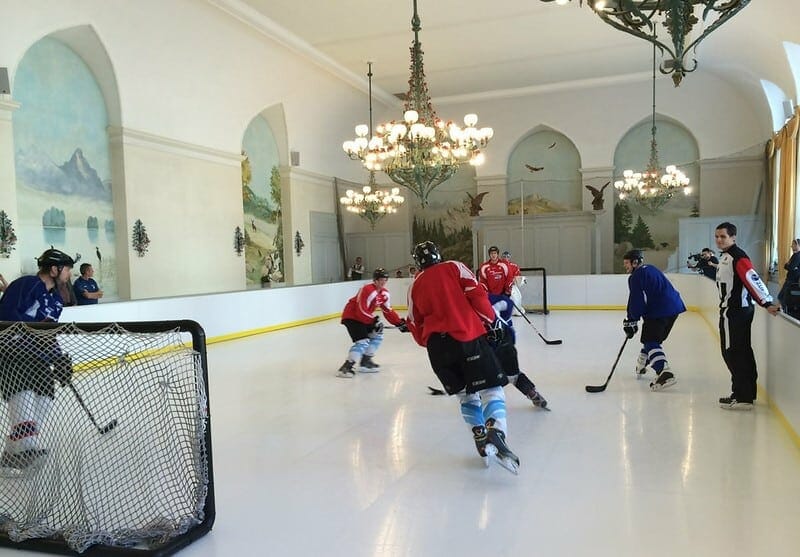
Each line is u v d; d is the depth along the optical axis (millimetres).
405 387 5980
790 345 4023
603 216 17484
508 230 17062
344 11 11320
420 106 8820
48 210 9297
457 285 3590
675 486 3186
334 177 17828
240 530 2814
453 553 2525
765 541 2555
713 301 9492
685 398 5117
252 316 10750
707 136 16297
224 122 12797
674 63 4305
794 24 9617
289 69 13703
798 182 11586
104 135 10336
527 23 12156
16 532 2773
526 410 4867
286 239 15742
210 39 11227
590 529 2711
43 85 9242
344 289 14133
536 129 18141
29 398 3311
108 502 3084
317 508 3047
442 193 19422
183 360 2881
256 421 4805
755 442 3881
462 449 3951
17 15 8156
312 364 7559
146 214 10844
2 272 8188
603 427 4320
